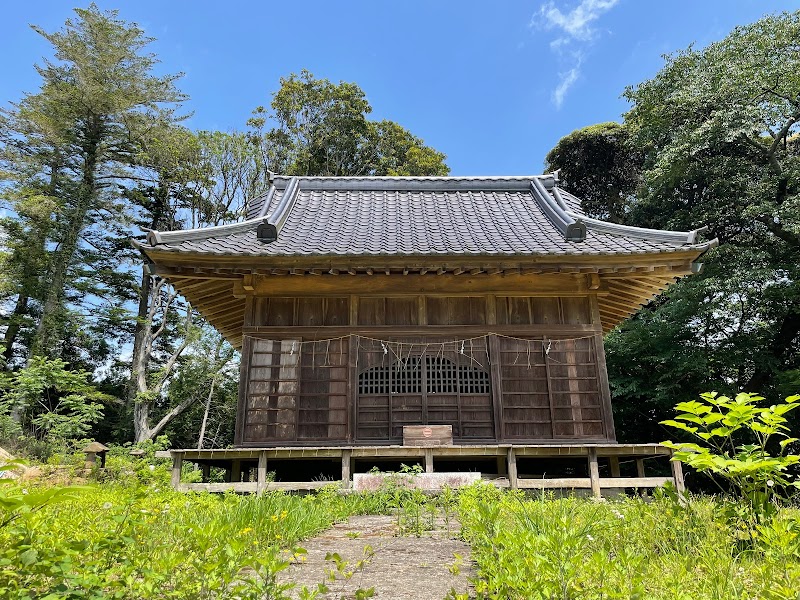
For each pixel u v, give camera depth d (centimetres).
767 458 279
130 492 457
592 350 813
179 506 439
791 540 239
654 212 2077
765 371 1617
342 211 1020
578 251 750
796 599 185
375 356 802
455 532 415
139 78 2600
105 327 2808
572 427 779
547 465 930
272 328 808
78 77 2472
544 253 737
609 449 676
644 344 1628
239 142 2508
